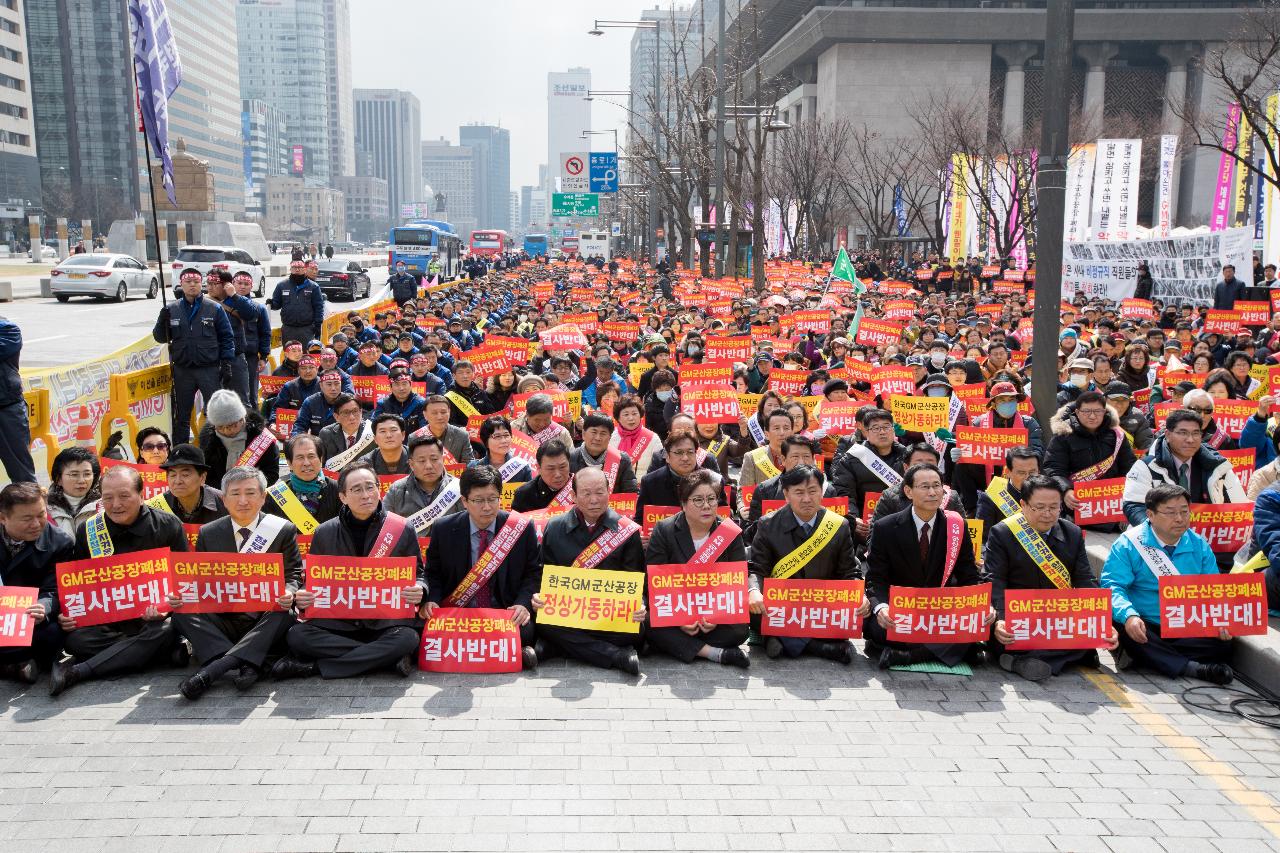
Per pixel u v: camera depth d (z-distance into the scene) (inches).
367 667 261.6
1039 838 194.2
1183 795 210.5
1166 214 1440.7
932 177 2110.0
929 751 228.1
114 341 906.1
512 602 282.4
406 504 309.6
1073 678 270.7
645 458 379.2
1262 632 267.6
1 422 363.3
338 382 427.2
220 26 5487.2
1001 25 2620.6
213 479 374.6
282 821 195.8
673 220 2032.5
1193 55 2706.7
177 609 259.1
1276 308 797.2
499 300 1104.8
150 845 187.8
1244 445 385.7
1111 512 362.3
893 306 900.0
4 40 4037.9
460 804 202.7
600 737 231.9
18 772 212.5
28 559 263.3
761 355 549.3
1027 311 860.0
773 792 209.2
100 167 4672.7
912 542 277.7
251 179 7519.7
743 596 274.4
